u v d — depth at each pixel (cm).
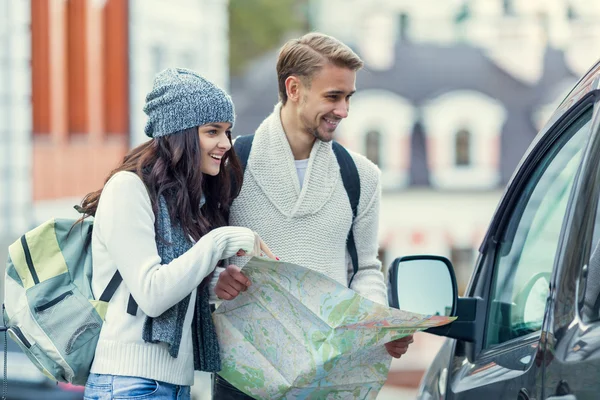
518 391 243
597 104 247
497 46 4200
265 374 321
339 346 308
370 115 3947
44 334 303
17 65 1836
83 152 1997
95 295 304
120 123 2108
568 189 267
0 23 1814
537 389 231
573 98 269
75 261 311
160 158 310
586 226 232
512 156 3978
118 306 301
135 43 2162
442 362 325
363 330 303
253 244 302
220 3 2612
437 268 304
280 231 355
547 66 4172
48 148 1898
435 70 4088
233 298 319
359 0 4378
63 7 1919
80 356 302
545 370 229
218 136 315
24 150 1844
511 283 291
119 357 299
